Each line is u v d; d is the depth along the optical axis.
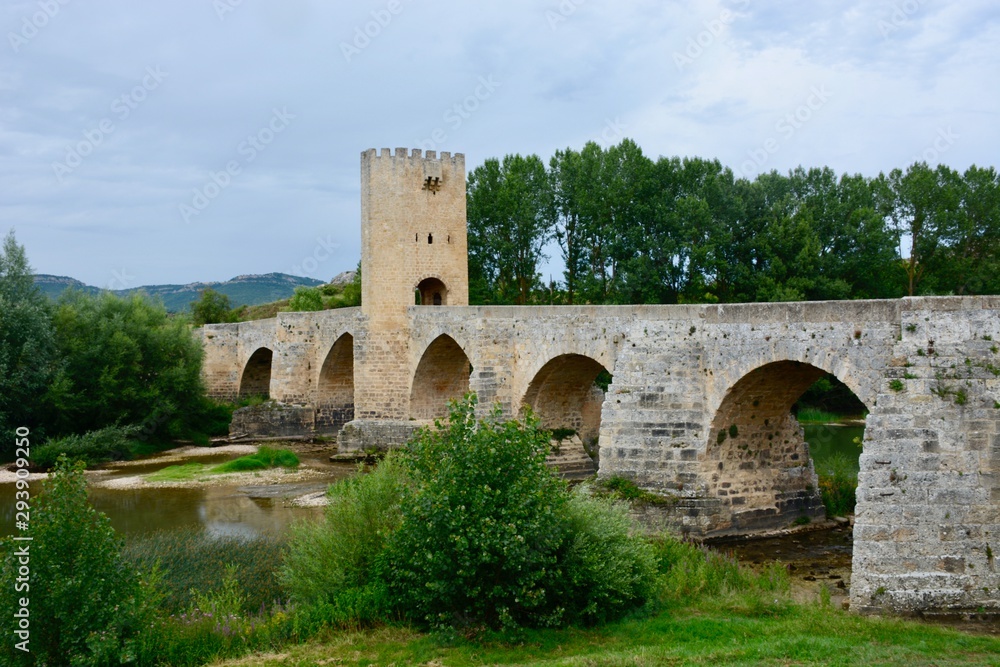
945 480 23.84
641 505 33.25
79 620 18.50
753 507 34.56
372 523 24.47
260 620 22.38
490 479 21.69
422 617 22.42
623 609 23.09
